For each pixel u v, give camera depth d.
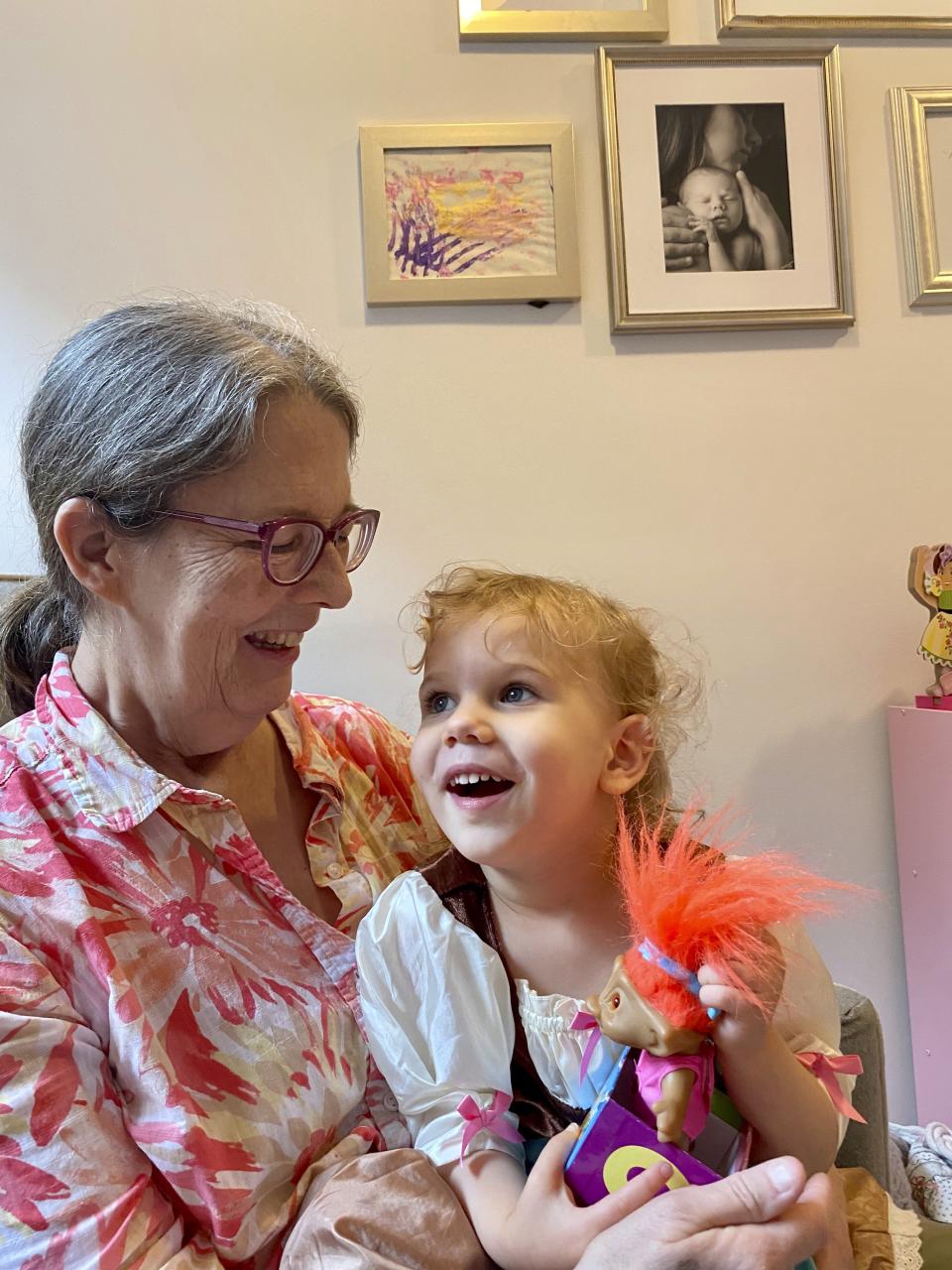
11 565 1.39
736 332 1.50
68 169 1.42
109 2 1.43
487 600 0.83
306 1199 0.71
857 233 1.53
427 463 1.46
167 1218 0.66
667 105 1.48
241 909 0.78
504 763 0.75
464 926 0.80
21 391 1.40
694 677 1.34
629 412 1.49
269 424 0.74
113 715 0.81
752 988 0.63
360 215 1.46
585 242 1.49
